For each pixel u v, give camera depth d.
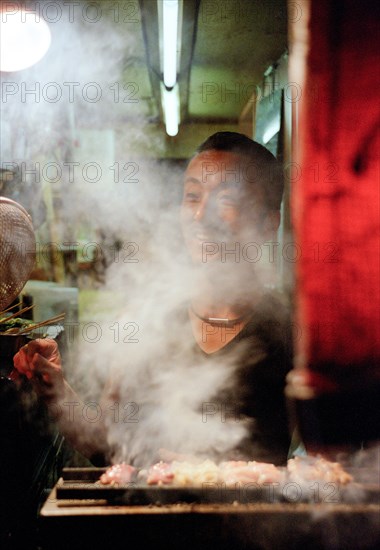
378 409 1.30
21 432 2.05
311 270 1.29
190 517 1.45
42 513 1.45
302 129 1.28
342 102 1.27
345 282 1.29
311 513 1.46
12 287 1.94
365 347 1.29
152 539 1.46
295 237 1.30
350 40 1.26
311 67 1.26
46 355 1.95
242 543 1.46
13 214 1.87
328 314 1.29
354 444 1.35
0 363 2.04
